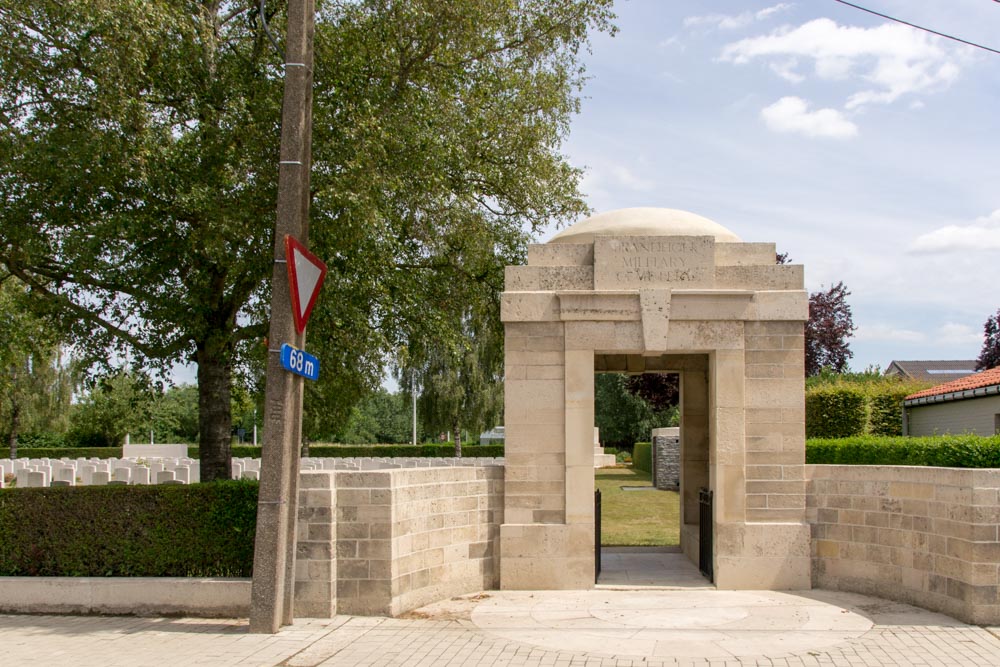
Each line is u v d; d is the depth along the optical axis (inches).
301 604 359.6
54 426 1542.8
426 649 306.2
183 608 369.1
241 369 593.9
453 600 393.7
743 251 430.3
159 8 418.0
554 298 423.8
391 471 368.5
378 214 431.2
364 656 296.5
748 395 417.4
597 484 1205.7
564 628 338.0
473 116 533.3
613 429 2078.0
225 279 503.8
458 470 410.0
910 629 330.6
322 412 788.6
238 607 366.3
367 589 362.9
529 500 419.5
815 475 416.8
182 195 418.9
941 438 420.5
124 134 432.1
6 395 1406.3
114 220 422.9
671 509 854.5
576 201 610.5
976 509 337.4
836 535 409.4
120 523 386.6
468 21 479.5
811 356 1216.2
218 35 497.7
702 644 311.3
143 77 449.1
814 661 287.3
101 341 497.7
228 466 518.0
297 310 337.1
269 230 446.6
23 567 388.8
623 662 288.8
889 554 388.2
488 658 293.7
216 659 292.5
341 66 451.2
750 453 415.8
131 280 476.4
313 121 438.3
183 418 2495.1
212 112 452.1
